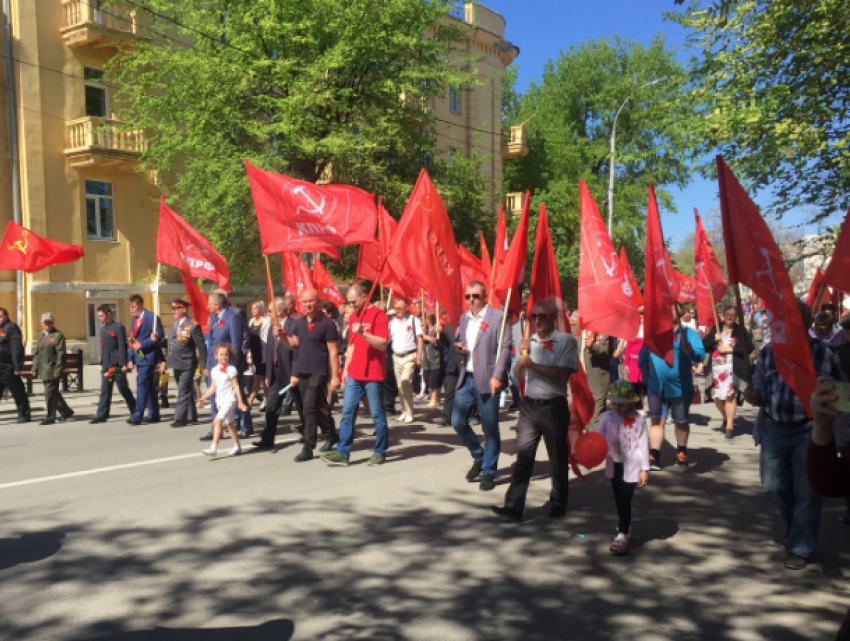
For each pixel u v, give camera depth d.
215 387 8.56
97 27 21.38
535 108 44.38
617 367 11.05
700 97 11.48
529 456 6.02
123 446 9.32
